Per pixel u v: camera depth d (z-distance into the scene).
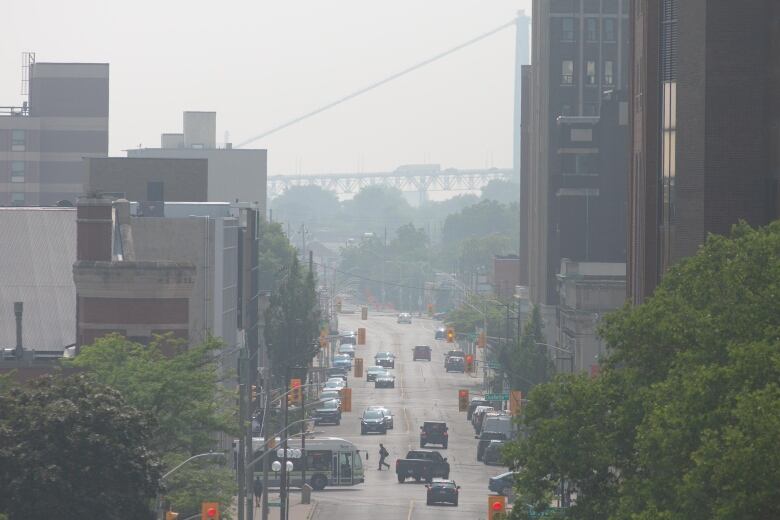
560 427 118.62
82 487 132.00
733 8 174.62
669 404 99.31
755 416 82.06
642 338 115.81
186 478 169.88
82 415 134.00
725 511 80.88
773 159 173.12
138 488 135.75
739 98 175.12
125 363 177.75
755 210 175.12
